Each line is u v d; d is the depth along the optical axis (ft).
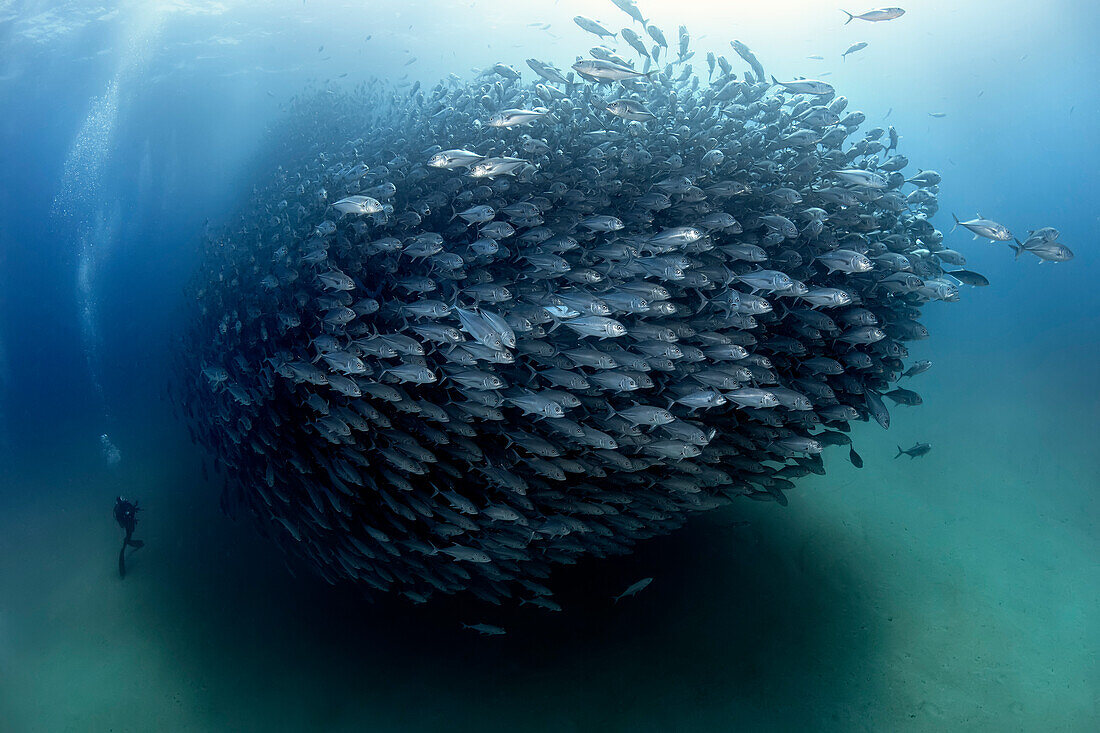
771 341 22.18
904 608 26.35
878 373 25.62
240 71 84.23
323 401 19.94
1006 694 22.29
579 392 19.75
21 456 50.55
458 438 20.18
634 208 22.52
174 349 39.19
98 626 28.73
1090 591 26.78
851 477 36.45
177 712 24.16
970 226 23.99
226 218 44.19
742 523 30.40
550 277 20.38
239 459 27.91
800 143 23.26
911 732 21.29
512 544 20.03
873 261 22.21
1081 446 38.17
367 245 22.34
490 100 26.96
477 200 22.94
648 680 23.57
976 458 38.29
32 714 24.38
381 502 22.43
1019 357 52.75
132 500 39.93
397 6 85.05
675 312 19.47
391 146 29.01
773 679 23.32
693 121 26.55
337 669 25.41
